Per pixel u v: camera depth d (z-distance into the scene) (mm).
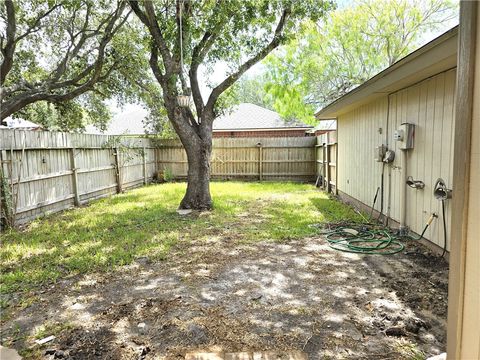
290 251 4367
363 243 4672
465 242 850
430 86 4172
